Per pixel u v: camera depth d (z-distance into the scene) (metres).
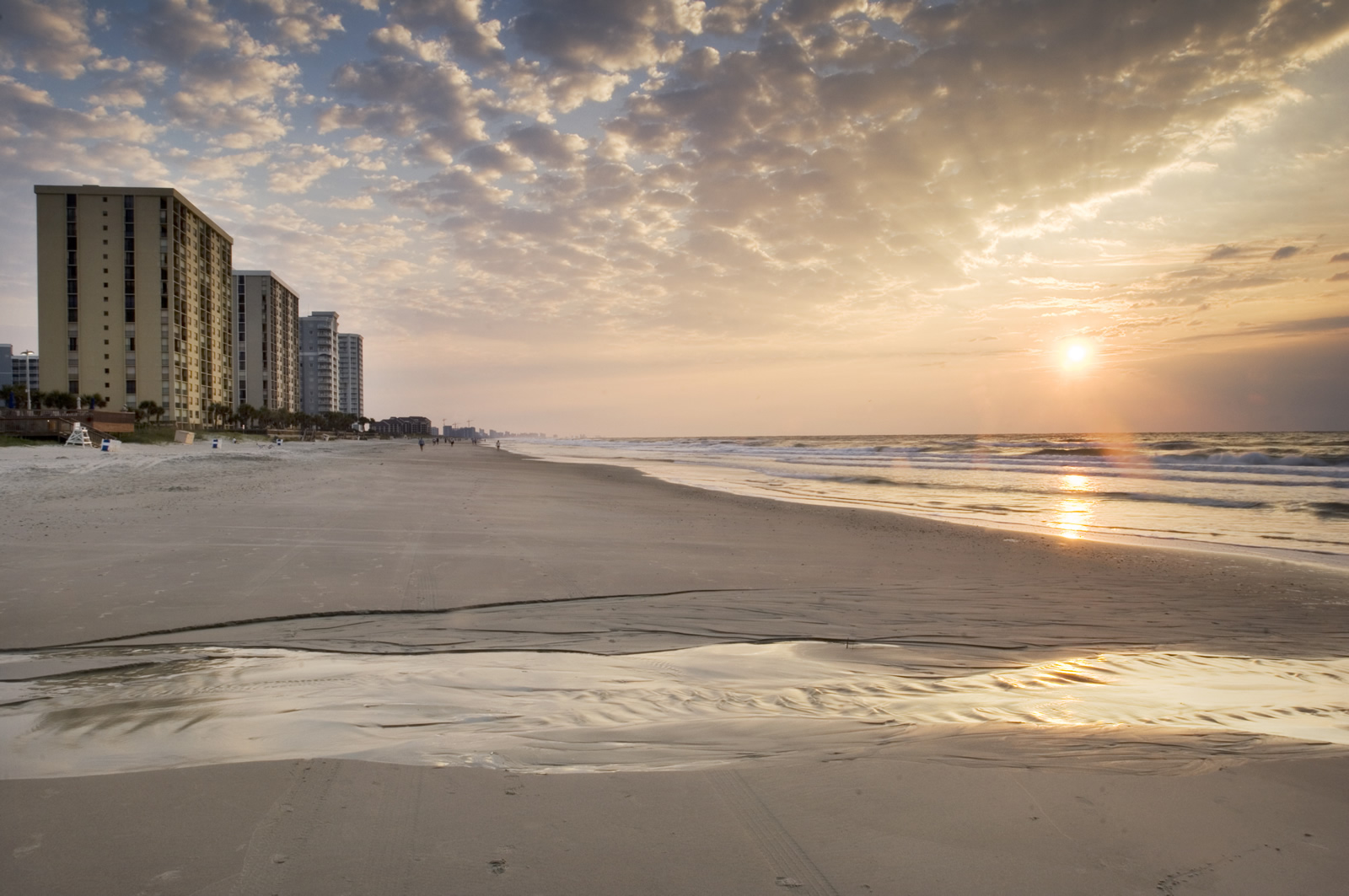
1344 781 2.93
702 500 20.48
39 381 83.81
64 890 2.08
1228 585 9.22
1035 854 2.33
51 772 2.98
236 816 2.53
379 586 7.74
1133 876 2.21
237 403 134.62
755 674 5.15
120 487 17.11
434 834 2.42
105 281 84.19
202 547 9.39
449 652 5.58
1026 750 3.28
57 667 4.90
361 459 44.25
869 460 49.12
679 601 7.68
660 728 3.64
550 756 3.19
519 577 8.59
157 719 3.74
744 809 2.63
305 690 4.38
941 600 8.08
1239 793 2.79
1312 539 13.55
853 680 5.05
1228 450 48.09
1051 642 6.46
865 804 2.68
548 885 2.13
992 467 39.00
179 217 88.38
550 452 86.25
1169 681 5.25
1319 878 2.20
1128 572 10.08
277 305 140.62
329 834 2.41
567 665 5.28
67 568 7.88
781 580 9.01
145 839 2.37
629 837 2.42
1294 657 6.07
